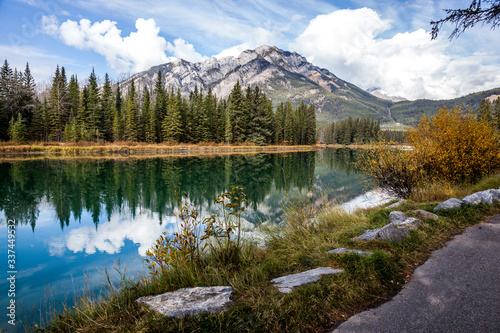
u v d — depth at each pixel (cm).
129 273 562
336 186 1723
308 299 276
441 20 441
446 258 369
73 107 5938
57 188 1756
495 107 4453
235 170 2722
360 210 810
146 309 288
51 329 322
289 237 558
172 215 1172
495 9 386
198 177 2256
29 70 5728
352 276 320
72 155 4206
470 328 222
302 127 9250
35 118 5350
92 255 710
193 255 417
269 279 352
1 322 390
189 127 6412
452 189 825
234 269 400
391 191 919
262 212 1096
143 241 833
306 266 387
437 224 514
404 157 868
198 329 240
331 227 631
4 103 5141
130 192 1672
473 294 273
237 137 6850
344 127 12244
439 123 956
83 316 323
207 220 443
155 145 5791
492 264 336
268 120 7400
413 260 371
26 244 801
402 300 275
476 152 870
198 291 317
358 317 252
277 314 255
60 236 883
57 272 599
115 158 3872
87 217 1144
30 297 484
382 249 407
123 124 5984
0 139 5009
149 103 6419
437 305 260
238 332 236
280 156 4891
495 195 623
